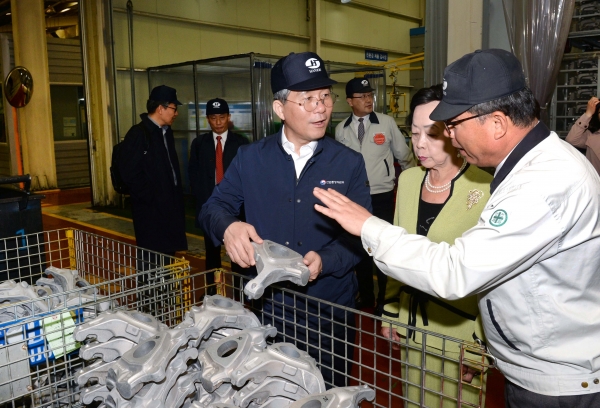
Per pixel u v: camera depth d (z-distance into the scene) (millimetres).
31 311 1395
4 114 10273
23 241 2502
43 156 10242
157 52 9430
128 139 3818
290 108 1774
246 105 7496
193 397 1218
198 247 6254
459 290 1090
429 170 1793
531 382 1202
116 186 3957
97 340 1224
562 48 3881
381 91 8398
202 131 8445
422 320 1689
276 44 11359
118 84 9133
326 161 1893
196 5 9812
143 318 1296
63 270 1618
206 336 1327
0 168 10812
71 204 9469
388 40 14445
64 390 1413
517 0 3988
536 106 1170
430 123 1643
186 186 8961
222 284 1594
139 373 1048
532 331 1158
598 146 3531
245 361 1189
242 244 1449
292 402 1170
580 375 1150
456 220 1634
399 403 2506
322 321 1851
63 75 10781
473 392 1644
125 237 6926
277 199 1894
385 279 3525
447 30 4648
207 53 10133
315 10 11867
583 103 3916
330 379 1898
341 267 1702
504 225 1061
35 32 9625
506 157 1188
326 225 1887
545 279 1133
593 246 1127
